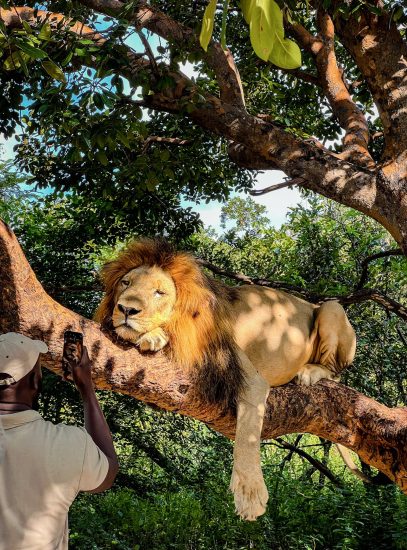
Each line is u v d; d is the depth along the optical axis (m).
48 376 9.48
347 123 6.80
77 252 10.44
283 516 9.66
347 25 6.10
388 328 10.92
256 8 1.23
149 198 9.38
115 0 6.04
